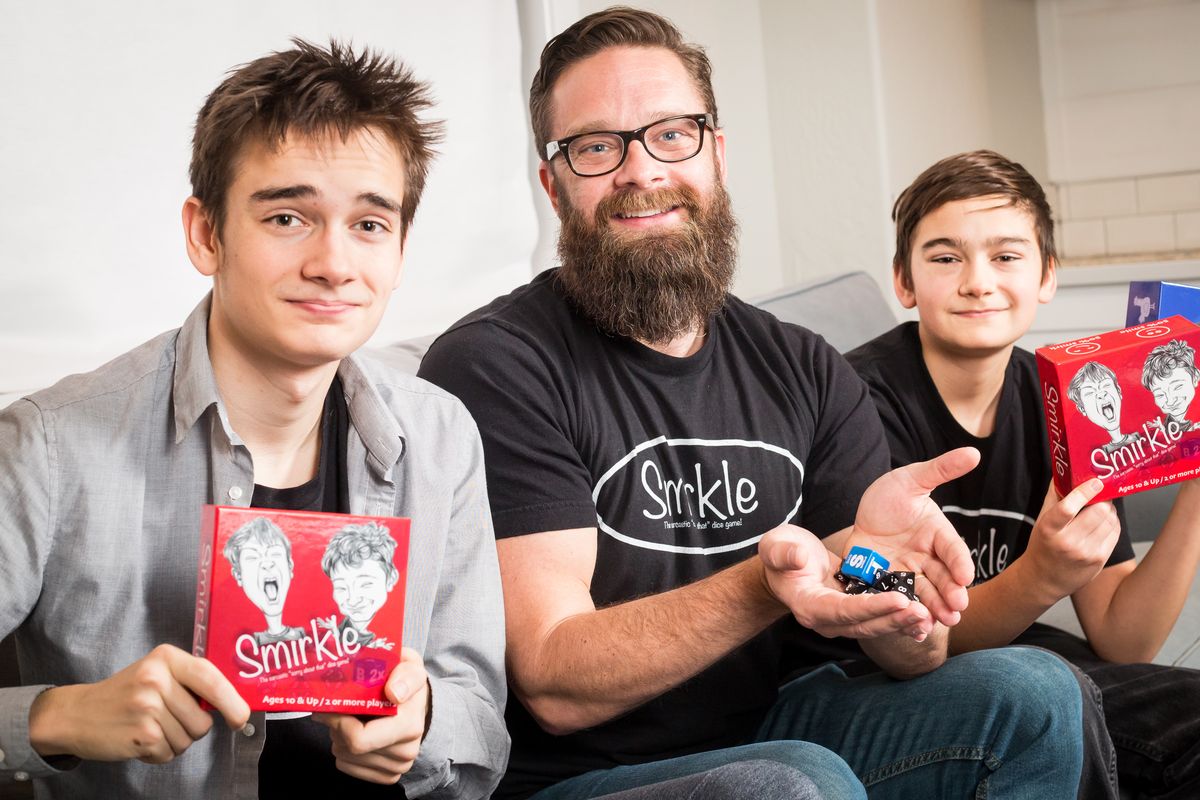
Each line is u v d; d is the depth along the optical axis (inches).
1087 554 48.4
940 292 63.1
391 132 37.8
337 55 38.7
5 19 59.6
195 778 37.9
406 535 35.1
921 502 43.1
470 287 89.1
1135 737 51.8
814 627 40.8
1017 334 63.2
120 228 64.6
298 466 41.6
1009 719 45.0
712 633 43.1
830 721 51.1
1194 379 47.6
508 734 45.5
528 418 49.1
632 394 52.1
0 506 36.4
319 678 33.9
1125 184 138.3
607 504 50.6
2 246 59.4
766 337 56.6
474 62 89.1
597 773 46.9
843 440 56.3
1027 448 64.6
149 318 66.1
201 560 34.3
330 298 36.9
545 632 46.0
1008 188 62.6
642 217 53.0
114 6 64.2
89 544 37.2
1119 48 136.1
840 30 115.2
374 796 42.1
